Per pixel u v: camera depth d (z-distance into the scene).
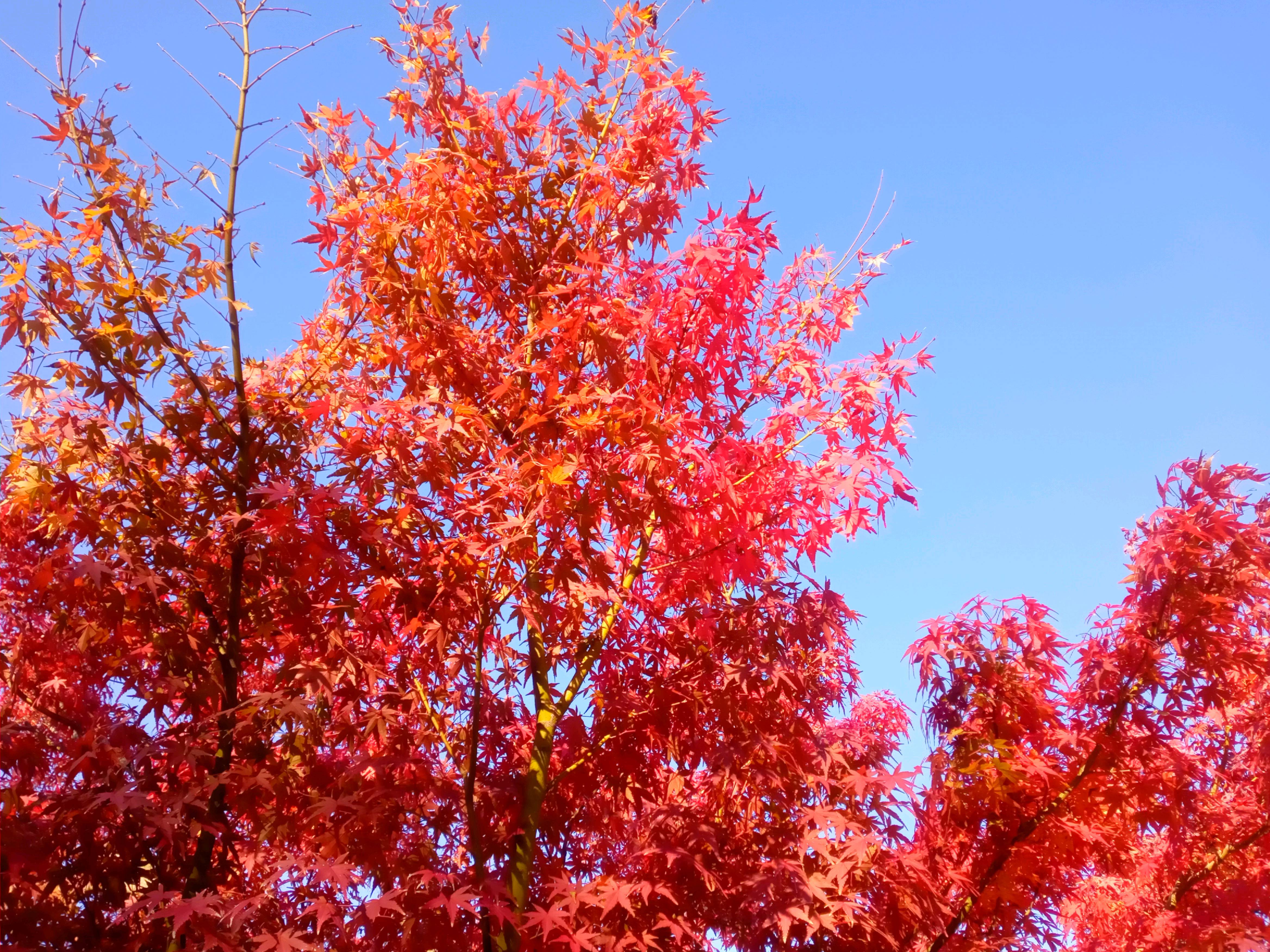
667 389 6.59
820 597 6.62
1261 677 6.21
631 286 6.71
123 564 5.54
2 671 5.66
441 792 5.68
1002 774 6.14
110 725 5.23
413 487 6.14
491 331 7.12
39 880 4.54
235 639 6.05
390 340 6.78
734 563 6.41
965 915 6.27
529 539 5.38
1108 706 6.55
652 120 7.09
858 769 6.73
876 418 6.52
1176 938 6.24
